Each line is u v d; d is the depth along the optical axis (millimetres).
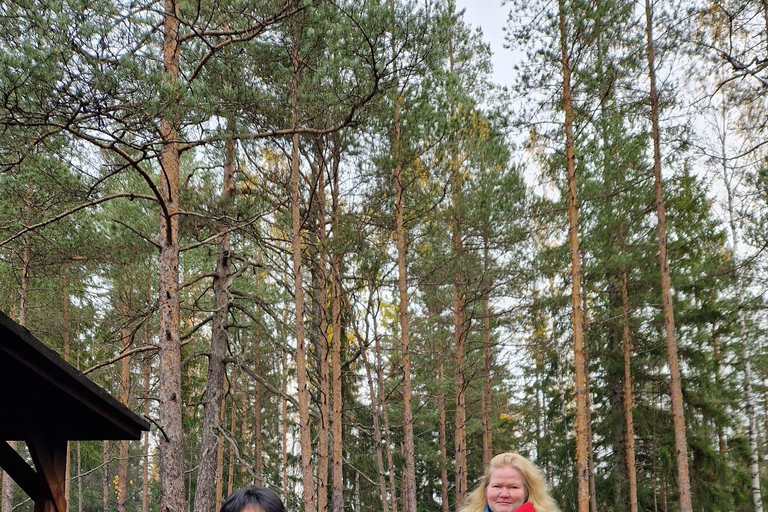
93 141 7531
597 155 14516
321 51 10438
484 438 19078
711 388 18438
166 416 9602
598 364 20531
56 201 10898
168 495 9336
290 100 10445
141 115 7633
